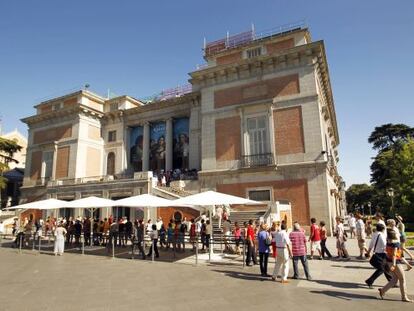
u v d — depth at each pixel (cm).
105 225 2069
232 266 1239
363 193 7188
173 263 1327
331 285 893
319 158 2222
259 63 2533
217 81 2731
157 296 782
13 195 4522
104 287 887
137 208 2559
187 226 1911
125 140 3659
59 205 1895
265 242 1048
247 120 2552
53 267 1244
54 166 3588
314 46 2336
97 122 3766
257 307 680
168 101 3378
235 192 2455
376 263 847
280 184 2312
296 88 2398
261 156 2414
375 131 5312
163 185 2738
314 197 2184
